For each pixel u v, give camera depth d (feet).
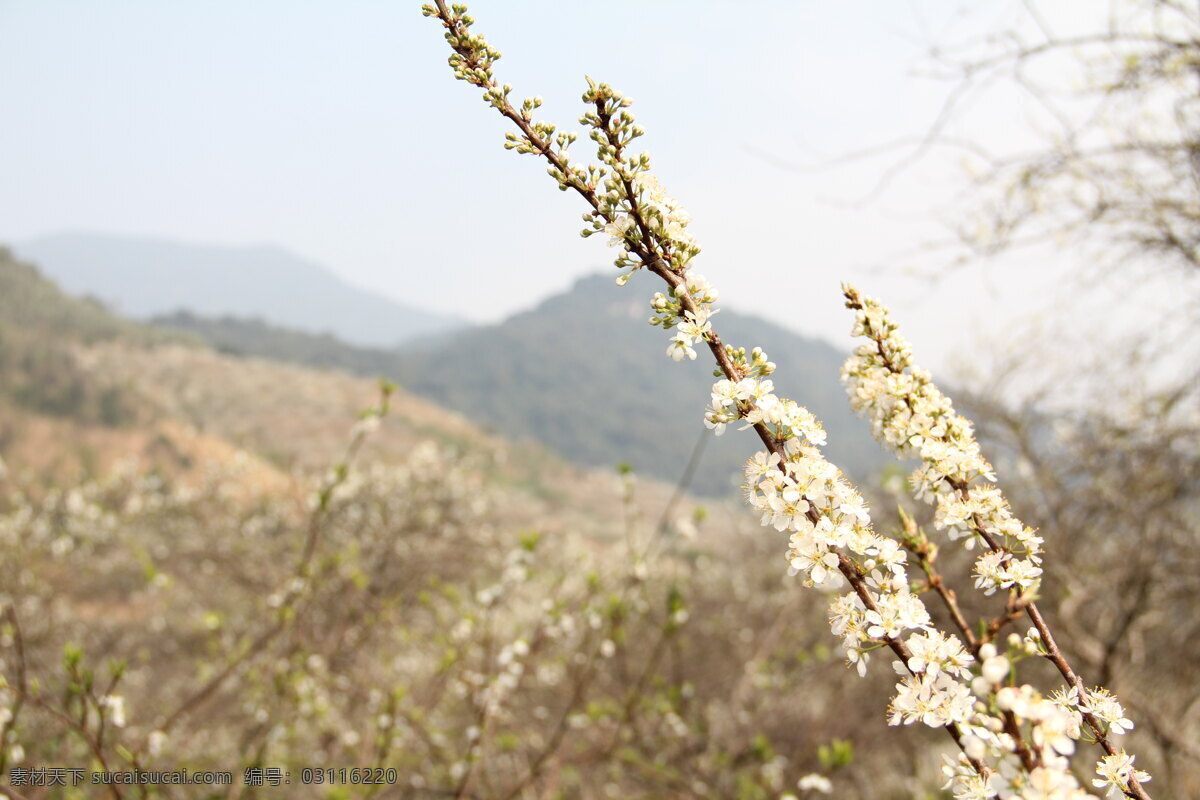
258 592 27.86
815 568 5.31
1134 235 15.69
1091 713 5.29
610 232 5.76
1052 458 21.52
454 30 5.87
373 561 31.63
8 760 11.55
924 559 5.63
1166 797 18.62
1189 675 22.86
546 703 21.30
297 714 18.16
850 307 6.64
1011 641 5.11
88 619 33.35
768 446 5.58
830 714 21.27
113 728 14.58
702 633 29.40
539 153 5.80
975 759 4.68
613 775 19.49
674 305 5.69
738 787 18.45
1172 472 18.74
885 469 17.08
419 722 16.15
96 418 167.63
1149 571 18.90
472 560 35.68
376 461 41.19
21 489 39.52
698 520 18.07
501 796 16.78
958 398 23.59
